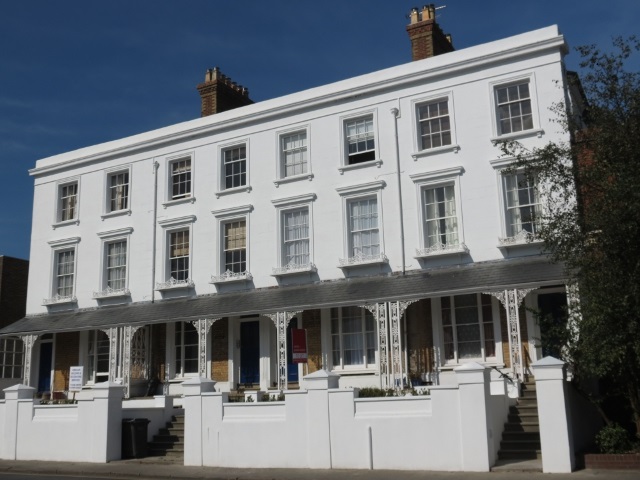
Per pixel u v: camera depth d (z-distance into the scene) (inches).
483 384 593.6
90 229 1135.6
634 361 569.0
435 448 603.2
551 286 795.4
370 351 892.6
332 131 961.5
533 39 852.0
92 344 1093.1
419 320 861.2
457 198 863.1
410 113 913.5
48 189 1195.3
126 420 781.3
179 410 848.3
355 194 928.3
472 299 844.0
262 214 992.2
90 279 1117.7
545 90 836.6
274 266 967.6
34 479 658.8
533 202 831.1
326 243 936.9
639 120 587.2
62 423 801.6
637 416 584.1
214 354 989.8
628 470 551.5
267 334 954.7
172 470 681.6
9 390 851.4
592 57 616.1
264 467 671.8
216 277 997.2
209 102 1129.4
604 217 558.6
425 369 847.1
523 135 836.6
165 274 1055.0
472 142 868.6
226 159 1050.7
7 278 1256.8
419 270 870.4
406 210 893.2
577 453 601.6
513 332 750.5
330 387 663.1
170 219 1059.3
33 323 1112.8
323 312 917.2
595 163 597.9
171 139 1082.7
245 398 820.6
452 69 890.1
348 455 636.7
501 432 642.2
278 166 993.5
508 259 823.7
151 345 1035.9
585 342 564.1
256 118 1016.9
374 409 635.5
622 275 553.9
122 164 1127.6
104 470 698.2
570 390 613.3
